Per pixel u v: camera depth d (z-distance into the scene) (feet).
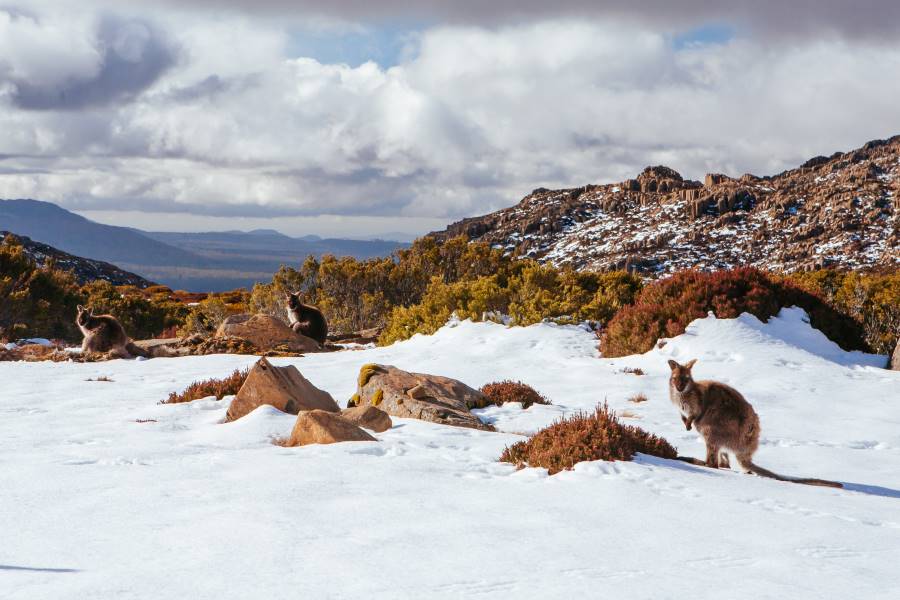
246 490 22.54
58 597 13.19
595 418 31.45
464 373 65.98
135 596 13.21
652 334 74.08
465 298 99.55
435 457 29.63
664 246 514.68
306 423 32.68
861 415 48.44
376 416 37.81
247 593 13.38
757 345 70.03
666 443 32.19
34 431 36.65
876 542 18.24
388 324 114.01
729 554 16.65
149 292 267.18
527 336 83.10
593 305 92.58
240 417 40.68
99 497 21.62
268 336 91.35
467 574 14.70
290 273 141.38
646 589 13.94
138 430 36.88
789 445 38.78
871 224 483.92
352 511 20.08
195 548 16.33
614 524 19.22
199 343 92.48
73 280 147.54
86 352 82.69
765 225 534.78
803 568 15.60
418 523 18.88
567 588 13.92
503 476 26.21
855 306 94.73
